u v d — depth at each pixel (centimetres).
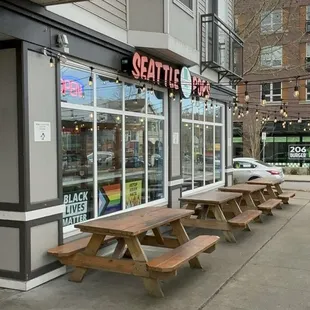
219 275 554
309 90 2800
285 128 2927
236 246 713
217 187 1175
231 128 1306
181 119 934
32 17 498
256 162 1772
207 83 1027
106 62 655
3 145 505
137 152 781
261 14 2064
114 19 677
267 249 693
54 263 539
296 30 2398
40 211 515
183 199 779
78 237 609
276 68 2223
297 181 2223
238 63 1277
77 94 615
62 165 581
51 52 533
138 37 717
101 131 674
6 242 506
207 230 850
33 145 508
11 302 462
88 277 547
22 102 492
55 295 483
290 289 504
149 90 809
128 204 754
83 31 589
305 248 701
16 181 498
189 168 1012
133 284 520
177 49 764
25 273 496
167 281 530
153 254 658
